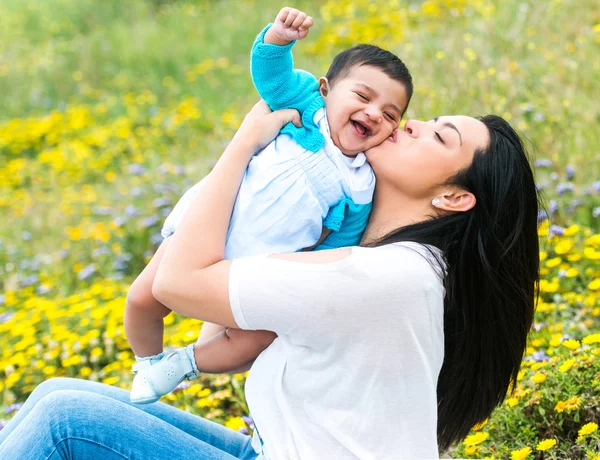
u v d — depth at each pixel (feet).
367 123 6.39
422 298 5.83
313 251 6.32
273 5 30.17
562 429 8.18
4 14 34.19
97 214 18.86
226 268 5.99
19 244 18.30
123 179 20.39
